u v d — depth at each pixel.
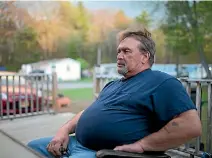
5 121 4.41
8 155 1.45
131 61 1.70
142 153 1.43
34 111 5.23
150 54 1.73
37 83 5.13
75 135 1.86
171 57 16.67
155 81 1.54
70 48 41.69
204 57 13.59
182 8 13.29
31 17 29.67
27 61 34.84
